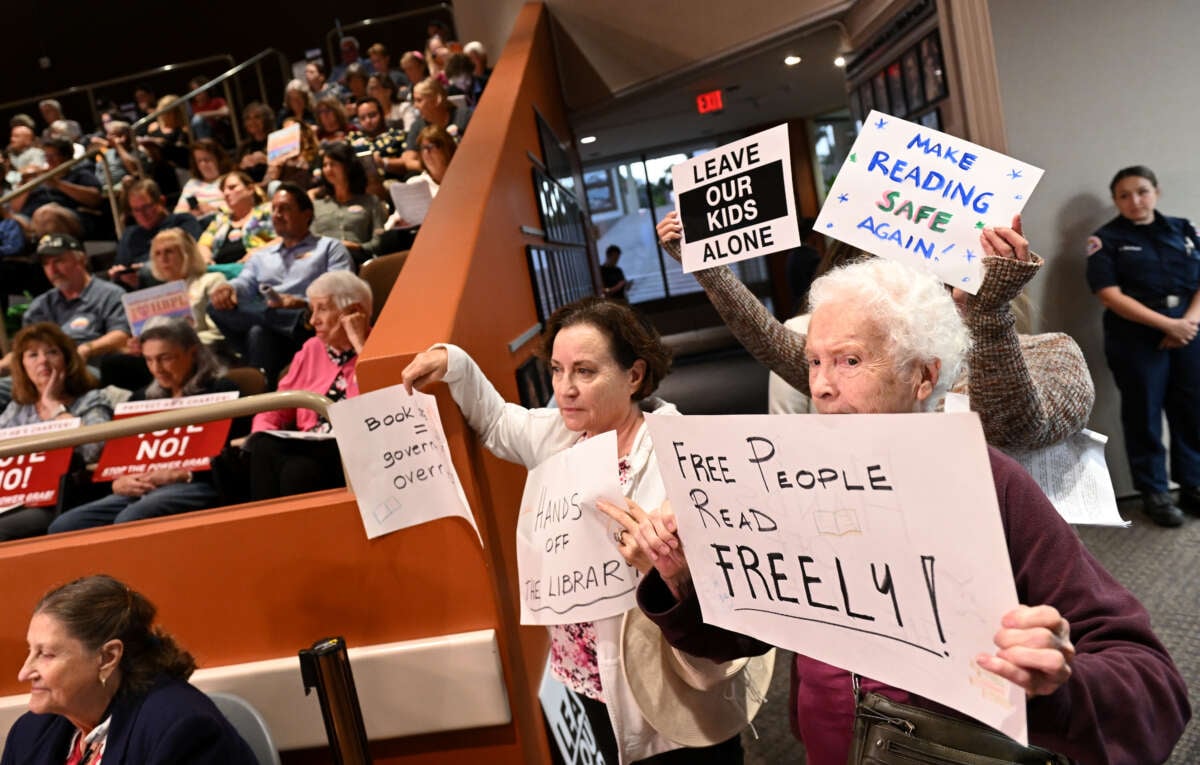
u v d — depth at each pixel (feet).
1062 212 13.19
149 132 27.94
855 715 3.75
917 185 4.90
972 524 2.92
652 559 4.34
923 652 3.12
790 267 20.58
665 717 5.60
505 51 20.29
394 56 35.76
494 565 6.75
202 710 5.68
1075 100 13.03
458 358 6.41
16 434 8.59
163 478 9.04
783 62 25.46
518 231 12.65
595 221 41.47
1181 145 13.05
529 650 7.46
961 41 13.84
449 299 7.59
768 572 3.61
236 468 8.89
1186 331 12.05
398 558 6.66
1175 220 12.42
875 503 3.17
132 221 19.98
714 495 3.72
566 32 25.12
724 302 6.54
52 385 10.80
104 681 5.75
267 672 6.77
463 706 6.63
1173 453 12.70
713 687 5.75
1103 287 12.50
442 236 9.22
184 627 6.94
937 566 3.03
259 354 12.96
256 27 36.11
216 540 6.84
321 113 22.54
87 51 36.58
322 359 9.82
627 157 40.63
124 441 8.11
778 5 21.43
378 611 6.73
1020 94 13.05
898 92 17.79
